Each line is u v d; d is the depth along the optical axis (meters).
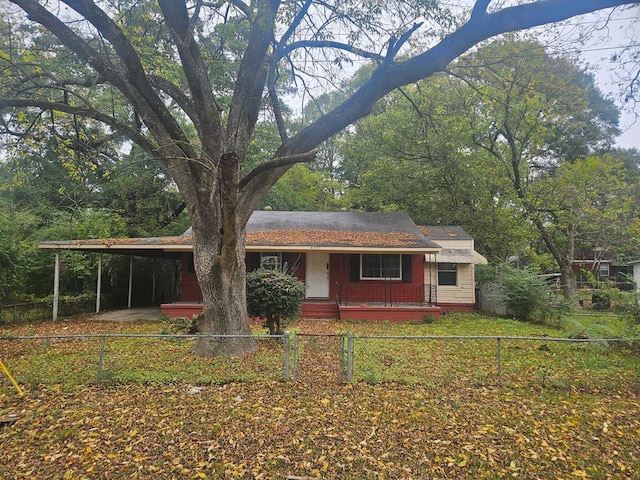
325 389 5.50
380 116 22.11
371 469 3.55
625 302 9.65
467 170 19.80
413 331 11.20
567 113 18.20
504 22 6.09
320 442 4.00
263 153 21.38
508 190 19.33
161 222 23.36
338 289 15.04
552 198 18.77
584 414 4.84
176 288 21.03
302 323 12.59
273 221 16.55
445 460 3.71
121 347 8.18
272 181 7.36
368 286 15.02
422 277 15.01
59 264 13.71
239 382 5.75
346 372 6.23
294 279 8.94
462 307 16.03
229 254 6.55
